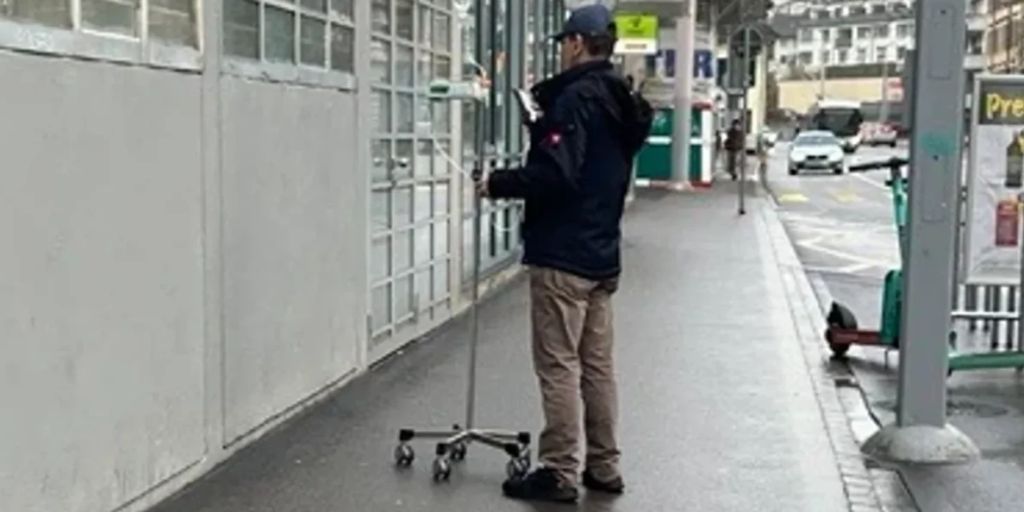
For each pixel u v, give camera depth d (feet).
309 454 21.12
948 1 21.36
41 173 14.92
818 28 382.42
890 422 24.52
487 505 18.70
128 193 16.97
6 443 14.47
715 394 26.76
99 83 16.14
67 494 15.72
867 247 61.62
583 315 18.83
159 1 17.84
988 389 27.99
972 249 30.60
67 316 15.58
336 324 25.72
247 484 19.36
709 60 112.98
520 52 45.14
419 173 31.96
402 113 30.30
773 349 32.17
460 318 36.14
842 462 21.66
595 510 18.67
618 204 18.97
